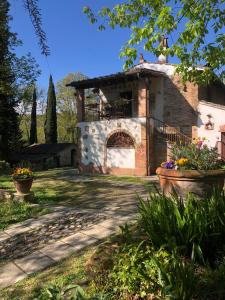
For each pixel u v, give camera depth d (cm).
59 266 516
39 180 1728
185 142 1883
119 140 2039
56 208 920
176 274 292
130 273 330
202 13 656
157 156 2000
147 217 414
